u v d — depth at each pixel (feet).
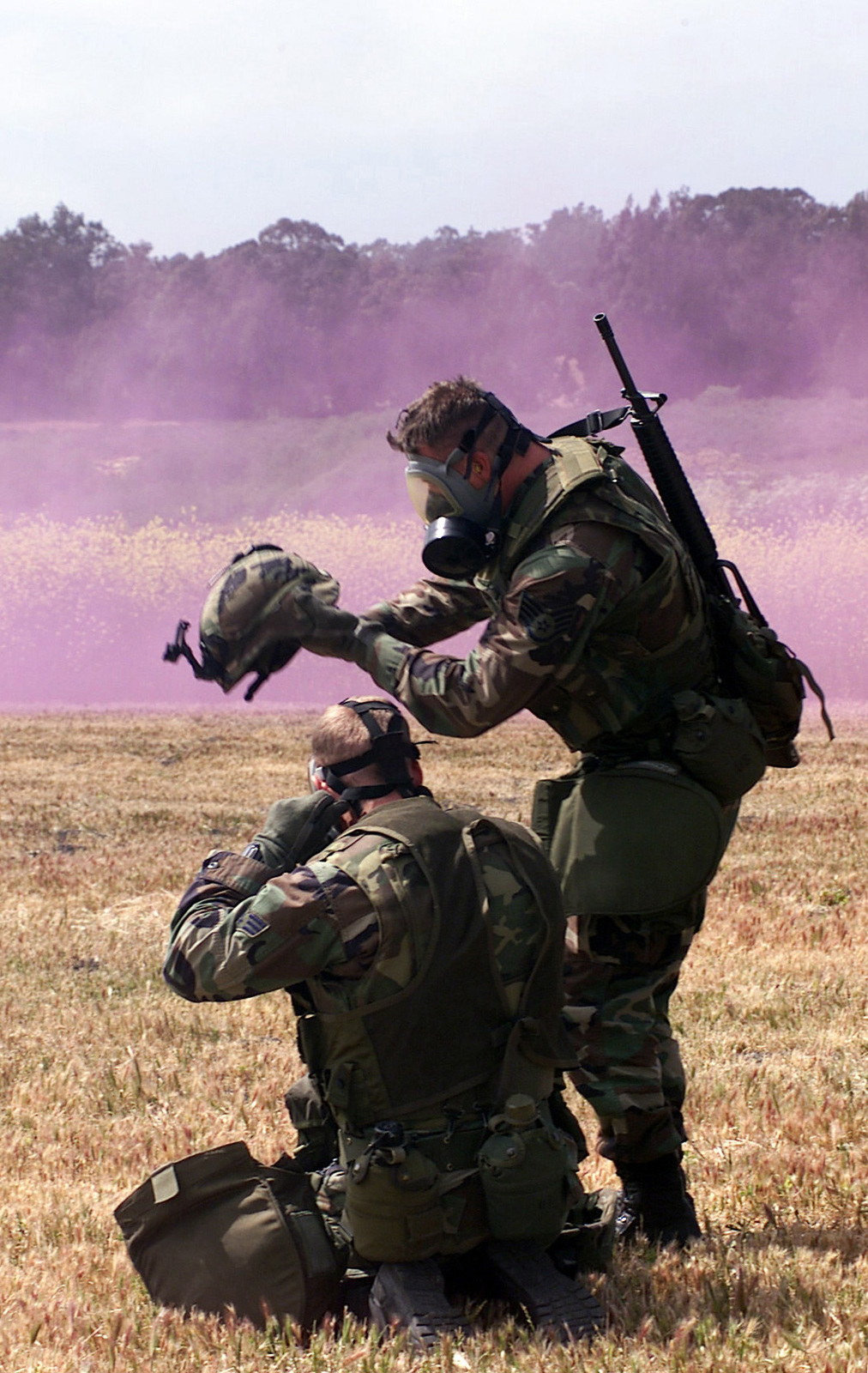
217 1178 15.33
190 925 14.90
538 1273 14.84
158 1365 14.29
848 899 44.75
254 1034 31.01
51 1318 15.76
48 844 56.59
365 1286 15.46
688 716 16.44
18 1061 28.81
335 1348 14.21
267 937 14.33
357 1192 14.35
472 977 14.69
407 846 14.69
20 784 73.05
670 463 17.07
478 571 16.37
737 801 17.61
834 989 33.68
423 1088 14.57
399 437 16.07
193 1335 14.61
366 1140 14.65
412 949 14.46
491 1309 15.11
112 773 77.10
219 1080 27.20
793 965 36.09
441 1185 14.44
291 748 86.53
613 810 16.62
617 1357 13.85
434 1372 13.53
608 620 16.01
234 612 15.34
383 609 18.63
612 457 16.34
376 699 16.08
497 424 15.75
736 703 16.89
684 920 17.22
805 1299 15.57
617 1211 17.28
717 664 17.30
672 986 18.02
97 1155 22.82
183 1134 23.41
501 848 15.31
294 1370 13.92
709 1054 28.45
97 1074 27.84
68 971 36.65
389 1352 13.88
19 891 47.06
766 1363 13.92
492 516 15.99
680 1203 18.16
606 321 17.01
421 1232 14.34
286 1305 14.87
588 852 16.75
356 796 15.69
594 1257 16.24
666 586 15.92
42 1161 22.70
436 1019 14.57
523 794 67.36
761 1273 16.44
